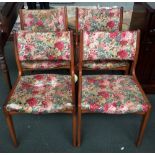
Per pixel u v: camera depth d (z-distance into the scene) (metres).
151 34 1.66
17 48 1.45
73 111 1.33
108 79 1.48
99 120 1.72
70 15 2.35
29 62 1.63
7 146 1.53
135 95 1.34
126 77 1.51
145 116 1.34
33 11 1.81
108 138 1.58
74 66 1.57
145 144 1.54
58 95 1.35
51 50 1.45
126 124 1.69
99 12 1.85
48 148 1.51
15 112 1.32
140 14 1.66
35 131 1.64
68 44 1.43
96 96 1.33
